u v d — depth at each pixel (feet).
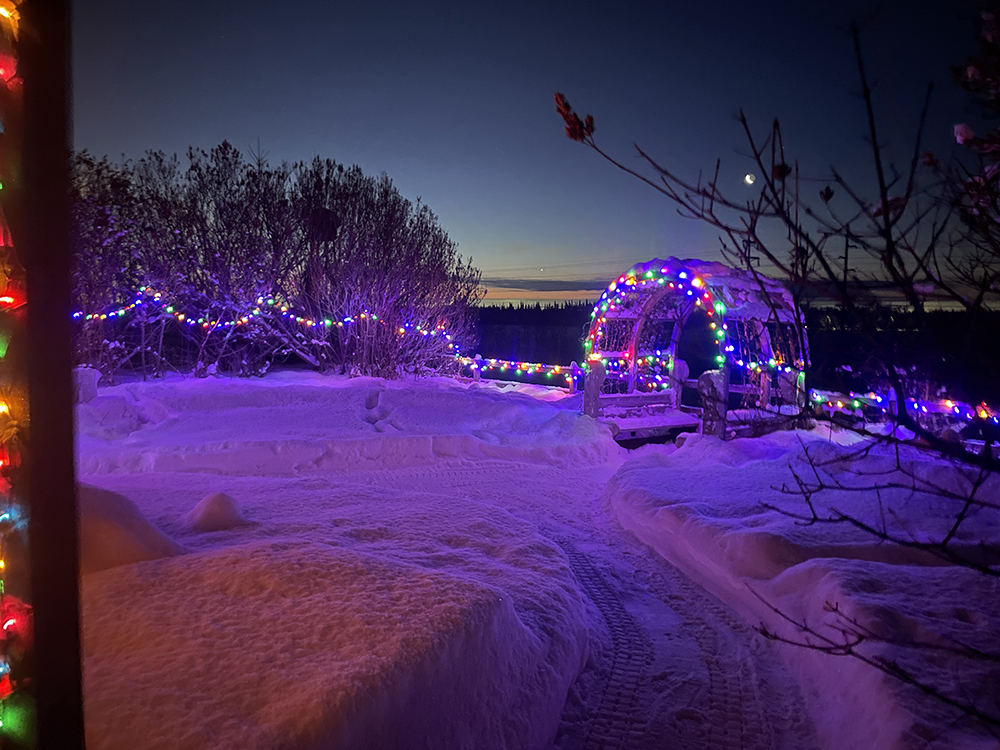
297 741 6.39
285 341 56.65
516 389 55.31
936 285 5.61
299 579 10.30
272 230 57.11
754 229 5.64
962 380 6.02
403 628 8.77
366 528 14.84
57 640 5.06
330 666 7.69
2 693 5.01
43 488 4.95
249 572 10.41
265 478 20.62
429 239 62.39
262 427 32.35
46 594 5.01
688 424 39.11
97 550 10.66
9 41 4.58
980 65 5.99
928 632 11.37
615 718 11.53
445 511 16.84
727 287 31.35
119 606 9.30
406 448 30.86
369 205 58.90
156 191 54.08
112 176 49.11
